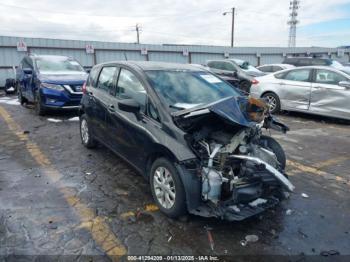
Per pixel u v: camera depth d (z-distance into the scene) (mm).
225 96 4293
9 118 8742
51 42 18172
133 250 2926
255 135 3549
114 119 4465
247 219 3480
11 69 17094
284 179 3166
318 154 5770
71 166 4992
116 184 4324
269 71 16016
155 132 3547
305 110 8914
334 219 3521
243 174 3174
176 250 2936
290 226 3367
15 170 4805
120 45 20703
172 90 4012
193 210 3213
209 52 25094
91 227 3279
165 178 3465
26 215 3488
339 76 8359
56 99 8547
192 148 3240
